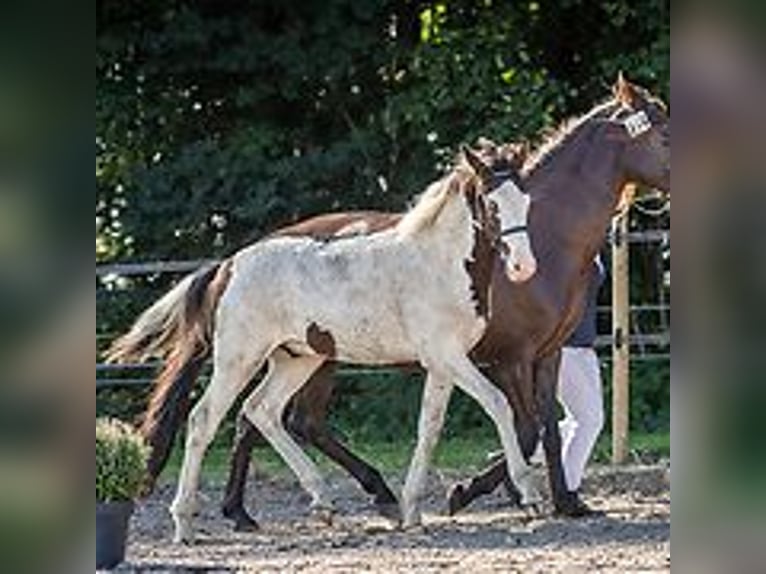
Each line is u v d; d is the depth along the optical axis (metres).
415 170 20.27
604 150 11.69
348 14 20.16
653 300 19.44
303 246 11.43
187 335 11.60
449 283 10.94
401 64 20.52
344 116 20.69
